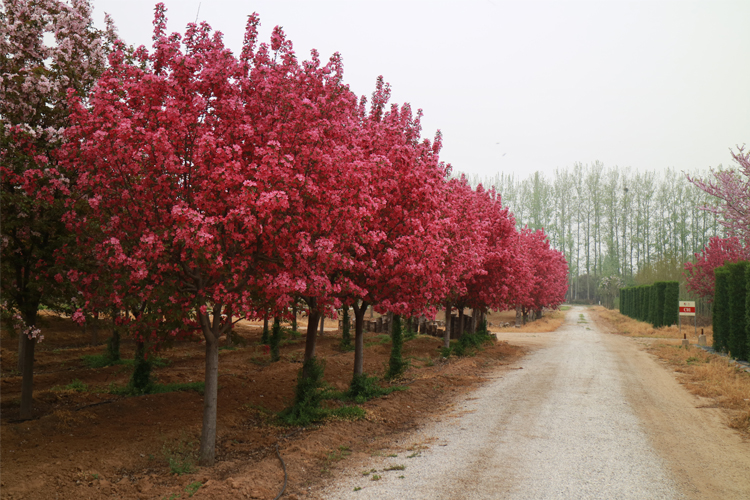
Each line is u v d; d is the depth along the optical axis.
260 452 8.28
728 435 9.25
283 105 7.41
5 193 7.45
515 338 33.31
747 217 20.14
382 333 30.14
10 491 5.93
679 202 95.19
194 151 6.68
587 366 19.14
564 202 108.94
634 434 9.30
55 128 8.95
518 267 23.52
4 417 9.00
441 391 14.05
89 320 8.70
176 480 6.84
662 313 42.16
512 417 10.75
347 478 7.07
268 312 8.17
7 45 8.52
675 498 6.20
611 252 99.31
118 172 6.81
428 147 12.74
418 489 6.55
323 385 12.80
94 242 7.12
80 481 6.51
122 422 9.17
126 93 6.83
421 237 11.09
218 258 6.19
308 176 7.41
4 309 7.79
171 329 8.07
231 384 12.88
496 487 6.59
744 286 21.14
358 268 10.67
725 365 17.86
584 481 6.80
